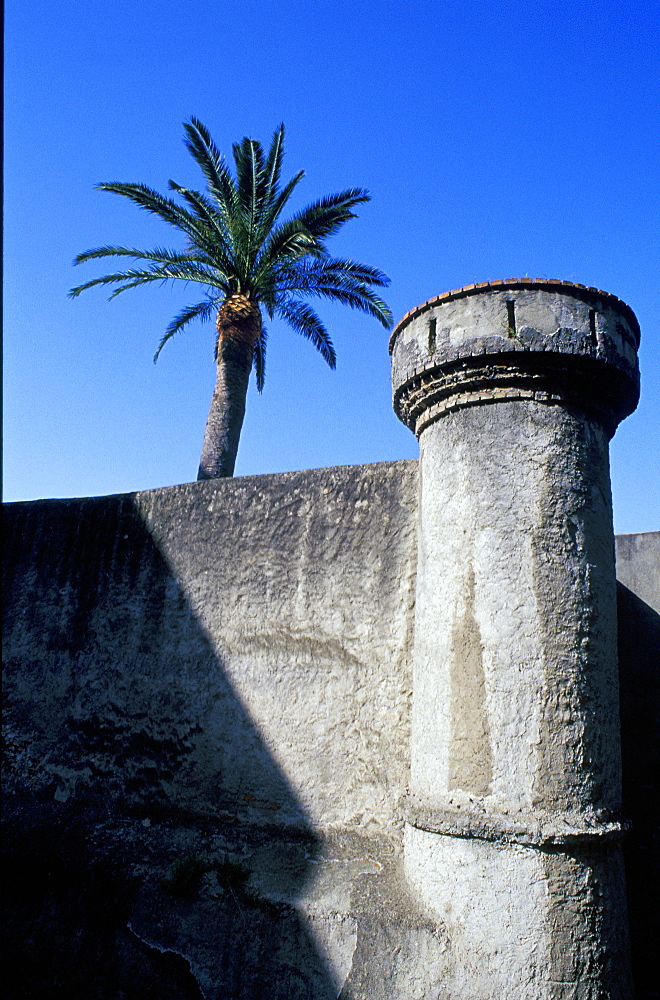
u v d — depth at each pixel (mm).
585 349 3951
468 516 3969
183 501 5781
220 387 12305
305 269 12641
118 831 4984
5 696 5922
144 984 4238
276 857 4398
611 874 3525
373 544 4863
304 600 4980
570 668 3648
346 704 4648
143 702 5375
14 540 6418
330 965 3738
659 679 4527
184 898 4320
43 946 4668
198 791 4965
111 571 5887
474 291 4094
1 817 5344
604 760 3645
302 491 5281
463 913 3455
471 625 3809
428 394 4270
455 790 3654
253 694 4973
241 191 11953
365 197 12156
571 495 3900
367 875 4055
